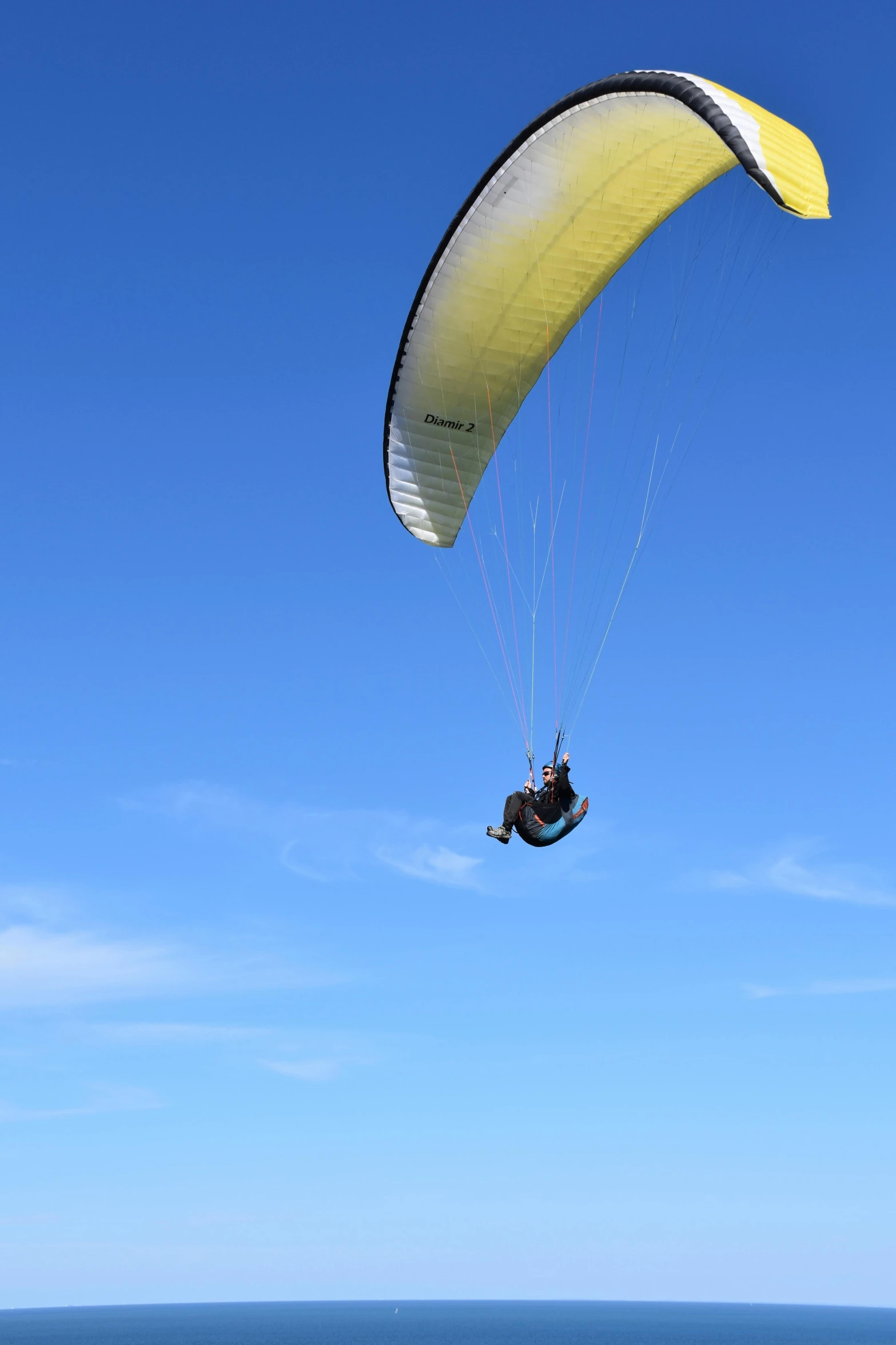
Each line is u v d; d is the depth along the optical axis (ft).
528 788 58.03
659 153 58.18
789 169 46.52
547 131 57.16
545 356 67.67
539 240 62.28
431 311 63.21
